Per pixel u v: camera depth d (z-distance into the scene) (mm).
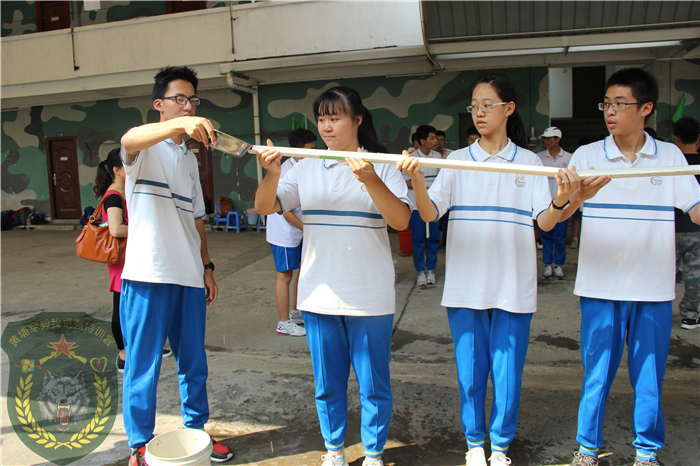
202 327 2139
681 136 3428
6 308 4652
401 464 2098
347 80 9617
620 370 2926
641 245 1906
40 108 11648
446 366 3076
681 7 6172
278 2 8508
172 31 9195
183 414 2135
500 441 1984
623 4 6242
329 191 1916
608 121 1942
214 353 3387
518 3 6359
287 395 2742
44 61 9945
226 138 1766
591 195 1746
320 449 2225
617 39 6645
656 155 1962
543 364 3049
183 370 2119
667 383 2756
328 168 1938
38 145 11789
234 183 10508
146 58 9422
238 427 2414
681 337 3383
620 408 2508
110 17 11062
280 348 3453
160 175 2012
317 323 1938
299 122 10008
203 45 9062
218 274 5945
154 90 2082
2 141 11984
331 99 1873
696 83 7887
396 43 8117
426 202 1854
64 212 11875
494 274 1967
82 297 4996
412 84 9312
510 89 1968
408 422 2434
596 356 1972
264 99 10141
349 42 8289
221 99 10461
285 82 9836
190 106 2064
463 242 1999
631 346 1990
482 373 2014
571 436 2271
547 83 8516
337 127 1890
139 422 1942
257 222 9891
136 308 1952
